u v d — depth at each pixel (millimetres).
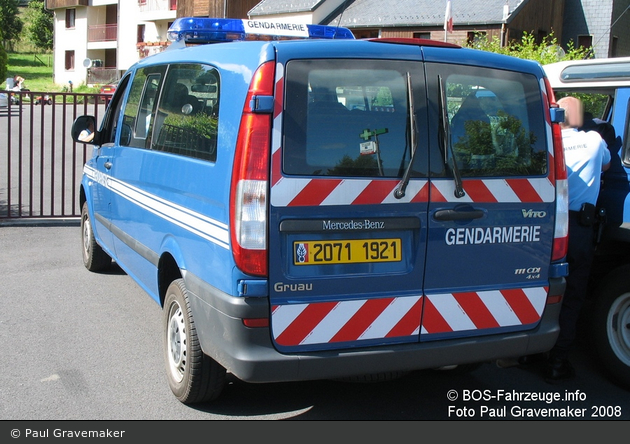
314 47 3377
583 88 5105
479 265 3680
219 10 32750
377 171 3428
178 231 4059
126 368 4711
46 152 17000
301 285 3338
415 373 4895
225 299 3359
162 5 43281
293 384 4598
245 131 3271
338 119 3379
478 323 3713
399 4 26203
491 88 3713
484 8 23719
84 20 51219
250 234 3250
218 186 3473
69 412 4035
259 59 3318
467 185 3590
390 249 3490
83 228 7332
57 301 6160
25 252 7953
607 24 25484
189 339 3898
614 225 4629
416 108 3510
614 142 4754
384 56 3486
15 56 76375
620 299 4602
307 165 3309
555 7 25391
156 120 4723
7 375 4527
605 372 4734
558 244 3883
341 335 3438
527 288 3814
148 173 4656
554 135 3879
